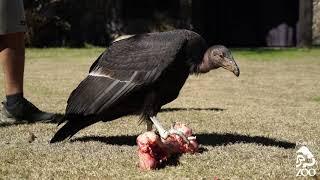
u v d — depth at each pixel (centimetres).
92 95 649
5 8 854
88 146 694
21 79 880
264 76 1794
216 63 639
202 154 647
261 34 3428
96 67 663
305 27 3077
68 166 602
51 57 2444
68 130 678
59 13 3081
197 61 642
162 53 629
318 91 1421
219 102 1185
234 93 1367
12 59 871
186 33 642
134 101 645
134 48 646
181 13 3117
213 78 1738
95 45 3145
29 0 3036
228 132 816
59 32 3094
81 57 2442
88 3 3142
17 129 818
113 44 672
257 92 1393
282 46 3359
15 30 865
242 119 941
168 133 636
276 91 1416
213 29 3388
